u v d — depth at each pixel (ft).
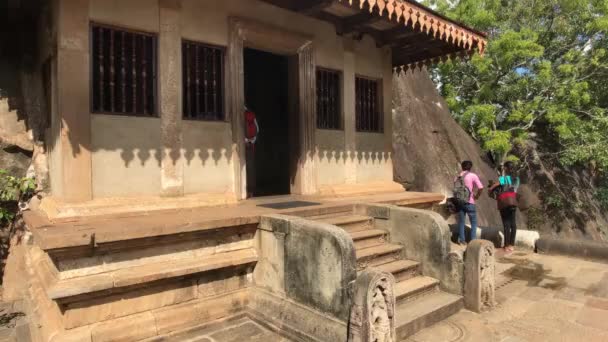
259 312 15.57
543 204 63.21
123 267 13.48
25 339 14.82
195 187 18.90
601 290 19.70
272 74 32.32
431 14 21.15
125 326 13.28
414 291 16.60
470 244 17.17
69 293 12.03
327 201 21.86
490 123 58.75
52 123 17.72
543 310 17.02
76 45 15.61
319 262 13.64
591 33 58.49
